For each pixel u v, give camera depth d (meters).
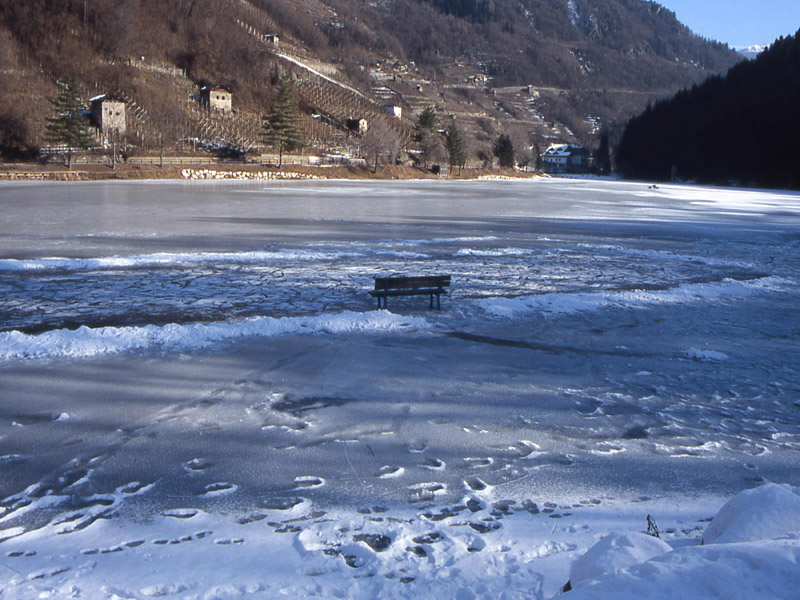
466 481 6.39
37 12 106.88
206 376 9.29
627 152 175.00
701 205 57.47
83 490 6.03
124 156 80.81
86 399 8.28
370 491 6.13
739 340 12.26
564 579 4.64
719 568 3.11
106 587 4.55
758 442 7.59
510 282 17.69
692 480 6.55
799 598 2.88
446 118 190.75
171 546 5.12
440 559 4.95
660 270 20.56
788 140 121.31
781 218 44.97
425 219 34.97
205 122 108.25
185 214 33.34
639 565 3.26
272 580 4.66
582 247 25.42
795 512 3.78
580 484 6.40
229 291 15.44
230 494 6.01
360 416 8.02
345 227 29.72
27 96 88.94
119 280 16.38
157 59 126.69
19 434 7.20
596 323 13.34
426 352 10.88
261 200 45.06
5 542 5.15
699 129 150.00
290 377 9.38
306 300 14.74
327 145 117.06
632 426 7.98
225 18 157.00
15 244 21.95
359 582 4.64
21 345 10.23
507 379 9.63
